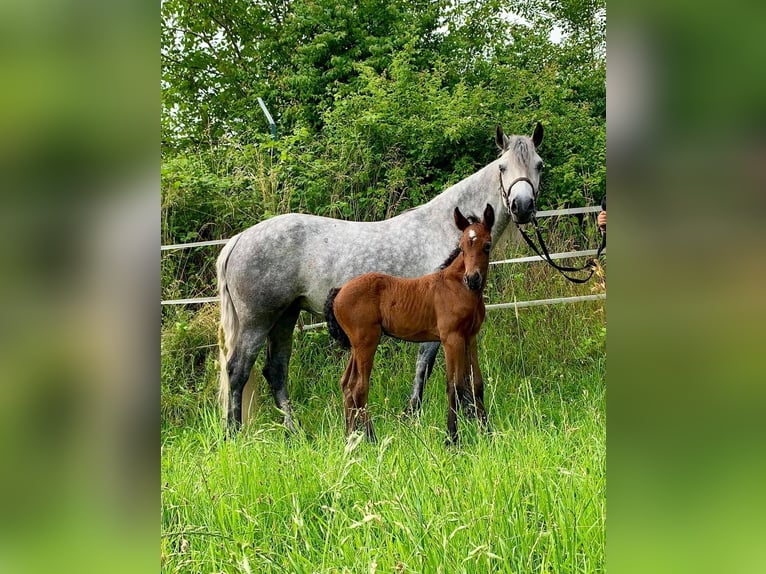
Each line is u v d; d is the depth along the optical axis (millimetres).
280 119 11094
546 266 6199
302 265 4867
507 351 5668
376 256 4828
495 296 6133
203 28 13859
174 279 6637
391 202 7156
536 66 11266
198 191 6746
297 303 5070
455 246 4840
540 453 2957
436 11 11992
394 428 4266
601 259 5531
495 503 2350
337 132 7621
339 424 4812
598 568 1881
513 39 12234
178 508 2664
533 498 2438
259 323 4965
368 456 3406
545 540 2125
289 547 2387
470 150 7984
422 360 4742
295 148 7352
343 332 4316
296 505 2459
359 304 4184
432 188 7785
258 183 6914
